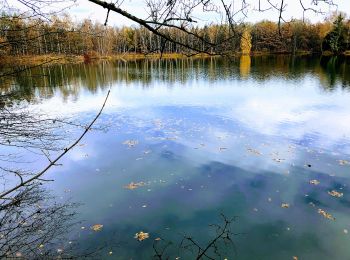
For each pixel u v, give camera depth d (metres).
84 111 16.36
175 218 6.62
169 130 12.84
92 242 5.80
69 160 9.67
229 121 14.05
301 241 5.86
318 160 9.55
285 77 28.33
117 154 10.23
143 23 1.18
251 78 28.39
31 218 4.84
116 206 7.10
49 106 17.30
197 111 16.09
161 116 15.23
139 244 5.80
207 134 12.24
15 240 3.82
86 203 7.19
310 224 6.38
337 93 20.19
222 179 8.39
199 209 6.96
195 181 8.29
